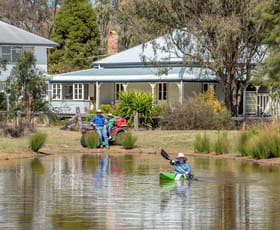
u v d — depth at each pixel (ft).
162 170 114.42
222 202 79.10
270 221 67.00
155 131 198.49
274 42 188.85
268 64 186.09
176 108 209.77
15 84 206.49
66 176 104.68
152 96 239.50
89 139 158.61
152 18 229.86
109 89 282.56
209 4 219.20
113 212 71.77
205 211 72.79
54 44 275.39
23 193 85.71
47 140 168.45
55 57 385.50
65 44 389.39
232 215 70.23
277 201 80.07
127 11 232.12
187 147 159.84
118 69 286.05
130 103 222.69
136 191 88.38
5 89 206.49
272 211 72.90
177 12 226.38
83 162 128.77
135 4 227.20
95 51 385.50
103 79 269.23
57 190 88.69
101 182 97.60
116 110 227.40
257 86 241.96
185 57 231.09
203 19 217.56
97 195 84.33
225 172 111.55
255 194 85.97
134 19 236.43
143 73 265.34
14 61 267.39
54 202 78.43
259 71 202.59
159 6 225.15
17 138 169.89
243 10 214.28
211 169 116.37
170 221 66.85
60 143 164.76
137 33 236.22
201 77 250.57
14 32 277.85
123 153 152.05
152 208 74.49
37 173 108.68
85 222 65.98
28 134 178.81
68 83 279.49
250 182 98.43
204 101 217.97
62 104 271.90
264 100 252.01
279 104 234.99
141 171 112.78
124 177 103.96
